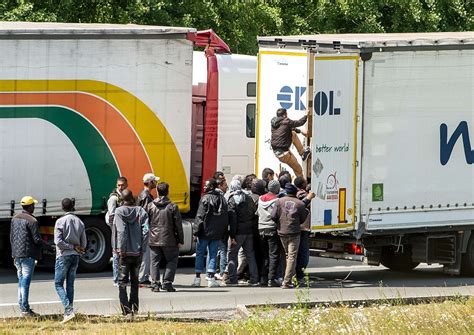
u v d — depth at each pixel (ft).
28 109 166.91
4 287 159.63
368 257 175.83
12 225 134.41
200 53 193.47
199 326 127.65
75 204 171.22
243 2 263.90
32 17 236.84
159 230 158.20
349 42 166.81
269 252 164.96
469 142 177.37
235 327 124.67
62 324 129.29
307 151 170.81
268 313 129.18
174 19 251.39
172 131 178.50
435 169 174.40
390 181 170.60
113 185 173.99
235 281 167.02
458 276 183.73
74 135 170.40
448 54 174.19
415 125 172.14
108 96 172.86
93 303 147.23
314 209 164.86
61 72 169.07
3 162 165.58
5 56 164.86
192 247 183.32
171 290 159.33
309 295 154.20
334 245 172.65
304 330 120.57
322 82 164.14
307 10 280.92
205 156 189.16
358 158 167.73
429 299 147.43
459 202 177.06
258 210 164.86
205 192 164.55
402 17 281.74
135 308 137.18
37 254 134.51
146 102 175.94
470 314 131.34
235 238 165.37
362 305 139.13
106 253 174.91
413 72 171.22
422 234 177.17
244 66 192.54
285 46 175.83
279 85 175.22
